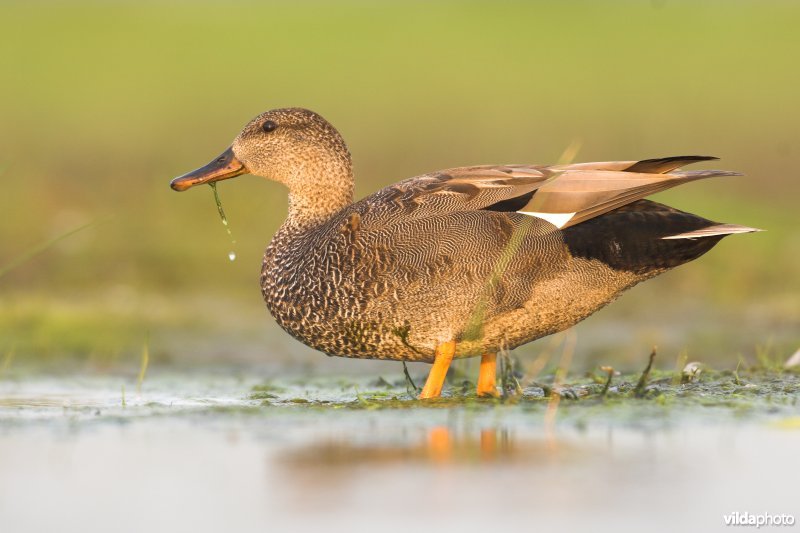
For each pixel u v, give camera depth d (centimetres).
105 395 1209
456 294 1052
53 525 712
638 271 1057
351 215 1075
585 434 910
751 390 1106
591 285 1059
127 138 3100
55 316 1720
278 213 2409
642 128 3150
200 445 894
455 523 696
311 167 1186
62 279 2017
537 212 1053
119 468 833
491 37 4316
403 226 1059
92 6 4984
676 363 1463
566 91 3591
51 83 3753
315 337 1109
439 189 1075
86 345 1592
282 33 4459
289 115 1196
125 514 729
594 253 1046
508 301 1054
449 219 1055
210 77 3838
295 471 811
